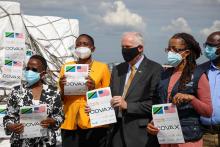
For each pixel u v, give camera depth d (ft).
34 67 10.03
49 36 32.78
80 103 11.43
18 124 9.82
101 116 10.78
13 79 15.94
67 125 11.56
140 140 10.60
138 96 10.64
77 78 11.16
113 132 11.07
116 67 11.35
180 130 9.18
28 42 27.20
